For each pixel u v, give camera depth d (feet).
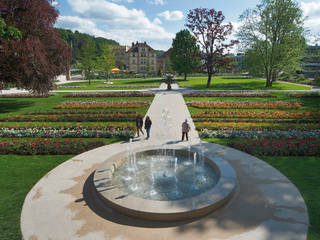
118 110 64.85
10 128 45.57
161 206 18.06
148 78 234.79
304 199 20.48
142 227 16.96
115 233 16.35
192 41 189.78
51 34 69.05
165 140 38.11
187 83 164.76
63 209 19.35
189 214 17.53
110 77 232.32
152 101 80.33
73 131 41.83
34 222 17.72
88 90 123.13
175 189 22.50
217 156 28.66
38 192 22.13
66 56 73.92
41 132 41.60
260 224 17.10
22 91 116.67
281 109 63.93
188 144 35.78
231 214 18.31
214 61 129.49
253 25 120.47
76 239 15.81
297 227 16.70
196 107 67.46
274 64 122.01
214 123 47.78
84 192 22.09
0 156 31.63
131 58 306.14
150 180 24.44
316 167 27.09
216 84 149.59
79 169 27.32
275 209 18.88
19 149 33.06
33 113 60.08
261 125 46.85
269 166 27.22
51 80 70.44
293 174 25.41
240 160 29.09
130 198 19.39
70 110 65.21
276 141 35.58
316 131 41.16
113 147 35.09
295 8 108.68
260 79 200.34
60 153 32.55
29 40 57.72
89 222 17.62
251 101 76.48
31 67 58.85
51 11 67.67
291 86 131.03
